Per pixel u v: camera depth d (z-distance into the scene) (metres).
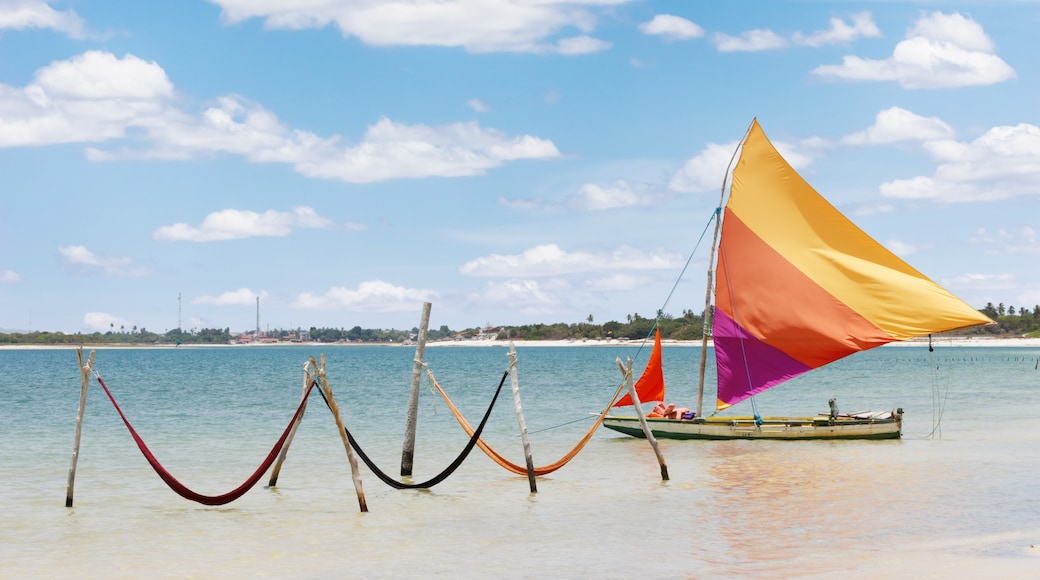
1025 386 81.94
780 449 34.94
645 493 25.98
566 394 73.00
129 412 55.72
